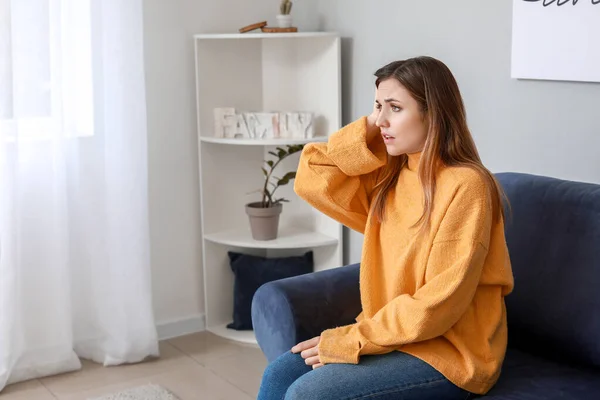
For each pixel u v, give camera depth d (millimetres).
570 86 2340
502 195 2004
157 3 3234
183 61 3330
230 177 3477
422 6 2816
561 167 2398
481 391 1868
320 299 2215
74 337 3209
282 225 3574
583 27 2254
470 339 1911
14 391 2943
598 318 1965
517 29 2436
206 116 3363
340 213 2189
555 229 2090
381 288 2078
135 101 3047
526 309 2111
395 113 1966
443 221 1864
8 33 2777
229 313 3549
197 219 3477
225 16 3389
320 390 1780
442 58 2766
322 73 3244
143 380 3008
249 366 3125
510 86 2527
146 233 3135
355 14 3137
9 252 2883
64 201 3000
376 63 3062
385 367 1845
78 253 3162
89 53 3018
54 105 2947
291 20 3244
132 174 3072
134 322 3137
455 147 1932
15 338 2967
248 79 3457
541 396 1855
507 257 1961
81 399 2854
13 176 2848
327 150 2131
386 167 2119
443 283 1830
